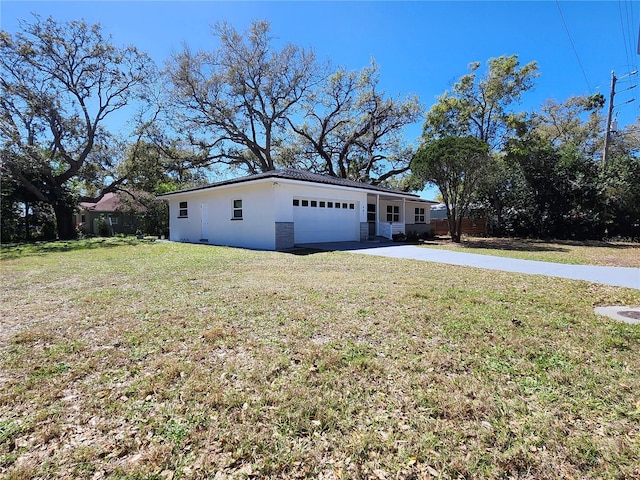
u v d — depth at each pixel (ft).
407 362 9.33
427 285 18.70
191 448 6.16
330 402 7.48
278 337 11.12
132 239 61.31
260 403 7.47
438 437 6.38
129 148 71.20
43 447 6.17
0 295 16.94
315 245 42.45
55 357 9.76
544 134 77.92
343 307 14.37
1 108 55.26
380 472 5.61
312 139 86.17
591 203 52.21
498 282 19.83
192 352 10.03
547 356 9.75
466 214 66.18
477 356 9.72
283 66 76.38
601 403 7.45
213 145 82.28
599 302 15.56
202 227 51.88
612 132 60.64
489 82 63.77
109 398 7.68
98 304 15.12
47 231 67.97
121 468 5.67
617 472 5.50
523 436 6.38
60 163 72.23
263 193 40.52
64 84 61.31
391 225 54.85
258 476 5.55
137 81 66.90
